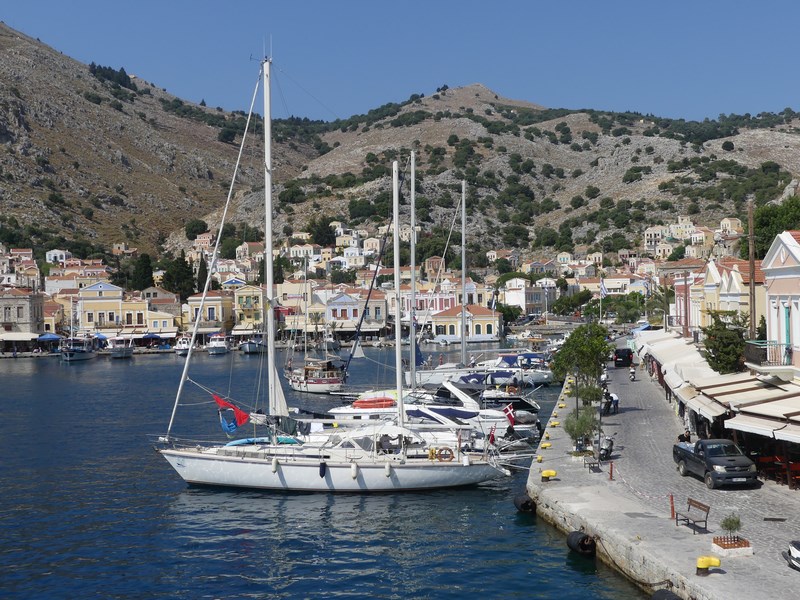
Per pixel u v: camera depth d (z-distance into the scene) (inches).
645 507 1283.2
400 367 1897.1
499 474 1707.7
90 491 1785.2
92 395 3695.9
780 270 1589.6
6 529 1512.1
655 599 973.2
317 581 1235.2
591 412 1764.3
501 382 3267.7
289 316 7303.2
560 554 1269.7
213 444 2139.5
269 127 1931.6
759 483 1384.1
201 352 6702.8
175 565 1316.4
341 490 1684.3
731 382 1654.8
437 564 1278.3
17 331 6904.5
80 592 1211.2
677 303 3501.5
